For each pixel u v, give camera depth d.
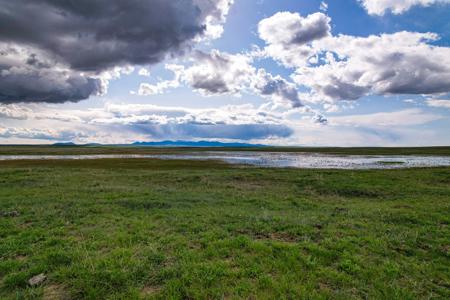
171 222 10.25
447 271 6.68
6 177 23.36
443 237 9.00
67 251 7.19
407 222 10.98
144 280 5.80
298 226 9.84
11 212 11.31
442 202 15.51
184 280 5.77
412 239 8.64
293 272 6.27
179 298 5.20
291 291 5.49
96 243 7.78
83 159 61.81
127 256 6.83
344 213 12.69
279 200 16.38
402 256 7.41
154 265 6.44
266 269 6.39
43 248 7.44
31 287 5.52
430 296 5.58
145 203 13.72
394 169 36.91
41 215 11.00
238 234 8.95
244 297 5.29
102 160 58.28
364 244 8.16
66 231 8.98
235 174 28.64
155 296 5.24
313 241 8.41
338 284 5.89
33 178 22.94
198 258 6.85
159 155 87.56
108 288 5.52
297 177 26.77
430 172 29.89
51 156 75.94
